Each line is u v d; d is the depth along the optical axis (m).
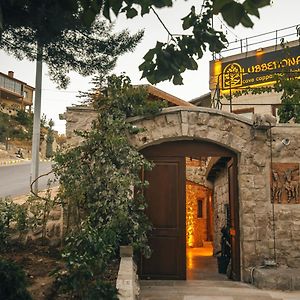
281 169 8.25
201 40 2.63
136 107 8.08
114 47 4.86
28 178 18.88
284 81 11.88
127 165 7.23
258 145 8.29
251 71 16.58
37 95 9.91
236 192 8.45
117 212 6.75
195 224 17.98
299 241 8.05
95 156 7.21
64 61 4.84
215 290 7.18
